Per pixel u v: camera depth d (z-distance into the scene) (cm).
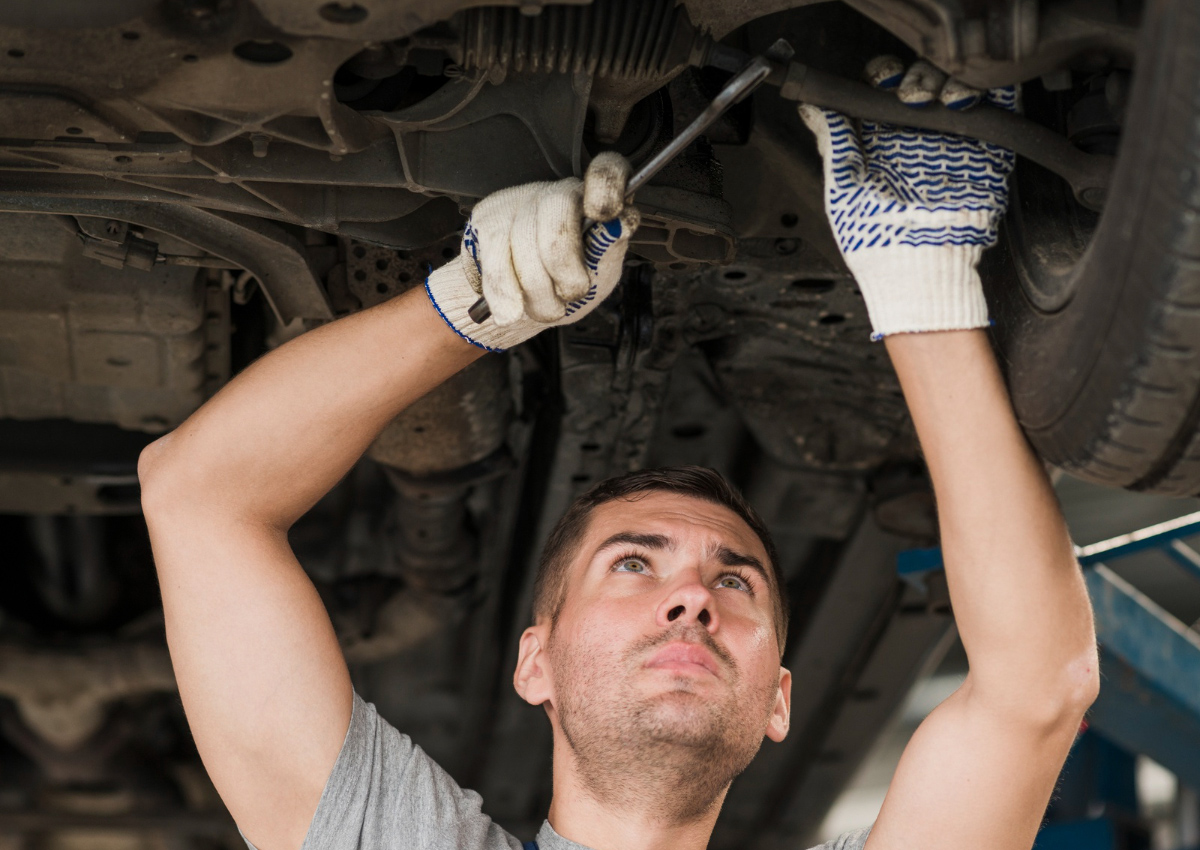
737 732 177
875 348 278
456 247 223
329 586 386
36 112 154
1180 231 120
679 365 321
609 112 172
